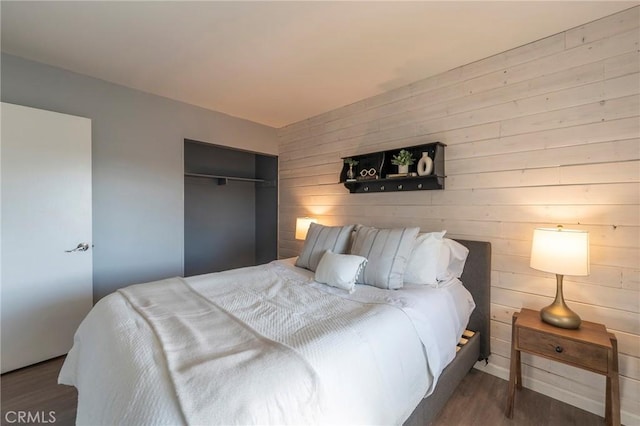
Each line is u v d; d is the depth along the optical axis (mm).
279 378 892
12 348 2051
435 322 1594
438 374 1466
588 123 1732
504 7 1601
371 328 1285
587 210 1737
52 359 2207
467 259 2172
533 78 1930
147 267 2816
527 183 1959
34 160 2113
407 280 1993
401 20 1725
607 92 1671
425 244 2037
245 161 4535
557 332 1575
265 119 3613
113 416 803
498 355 2084
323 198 3389
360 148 3000
